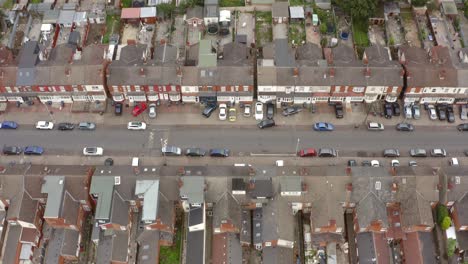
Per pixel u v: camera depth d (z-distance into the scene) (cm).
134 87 14012
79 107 14488
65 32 16062
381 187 12019
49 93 14238
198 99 14450
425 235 11862
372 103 14612
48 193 11750
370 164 13450
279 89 14062
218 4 16562
